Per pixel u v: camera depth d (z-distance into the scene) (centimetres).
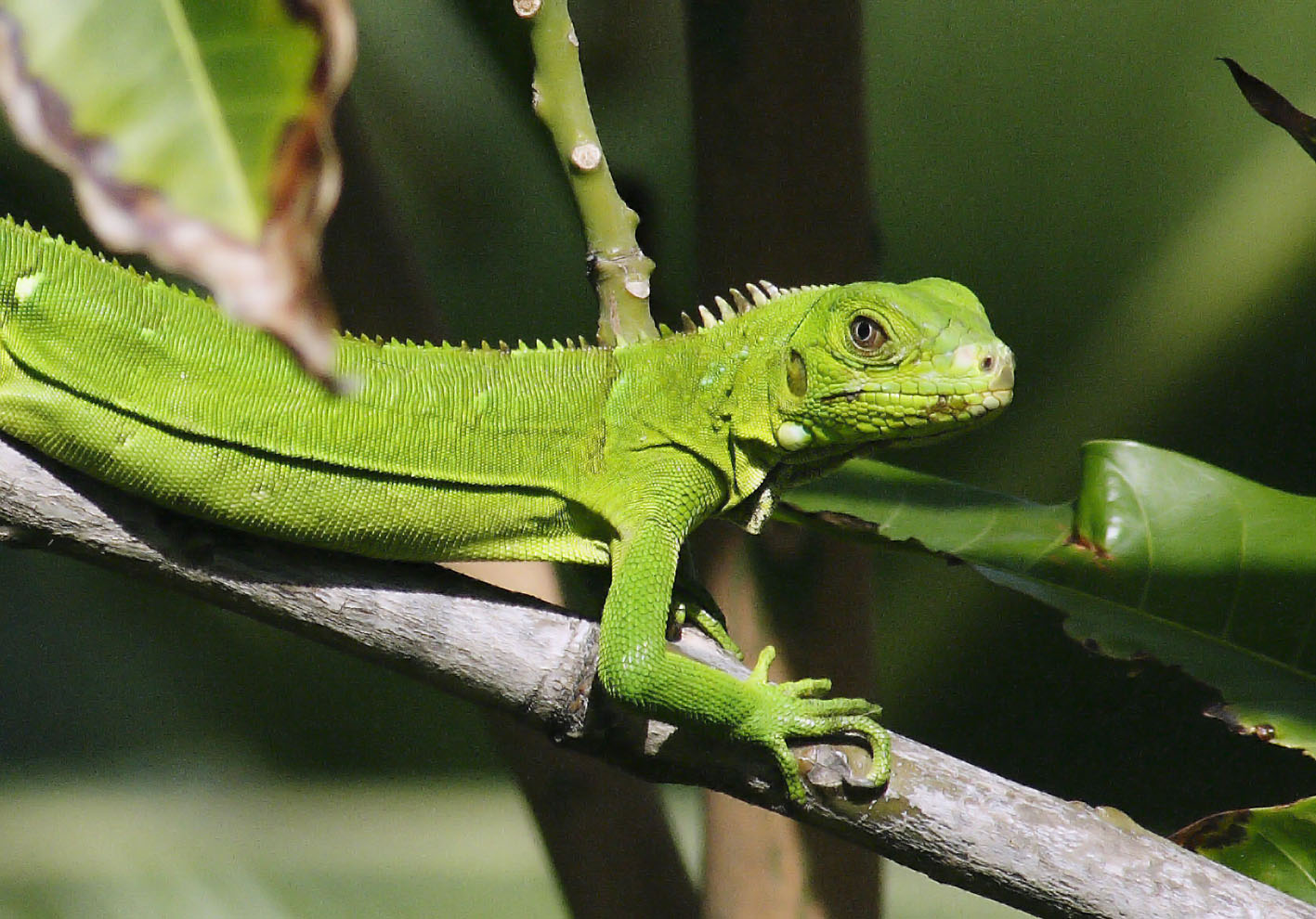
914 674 1755
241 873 1720
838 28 863
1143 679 1712
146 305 637
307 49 186
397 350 695
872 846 582
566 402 705
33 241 632
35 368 612
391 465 663
